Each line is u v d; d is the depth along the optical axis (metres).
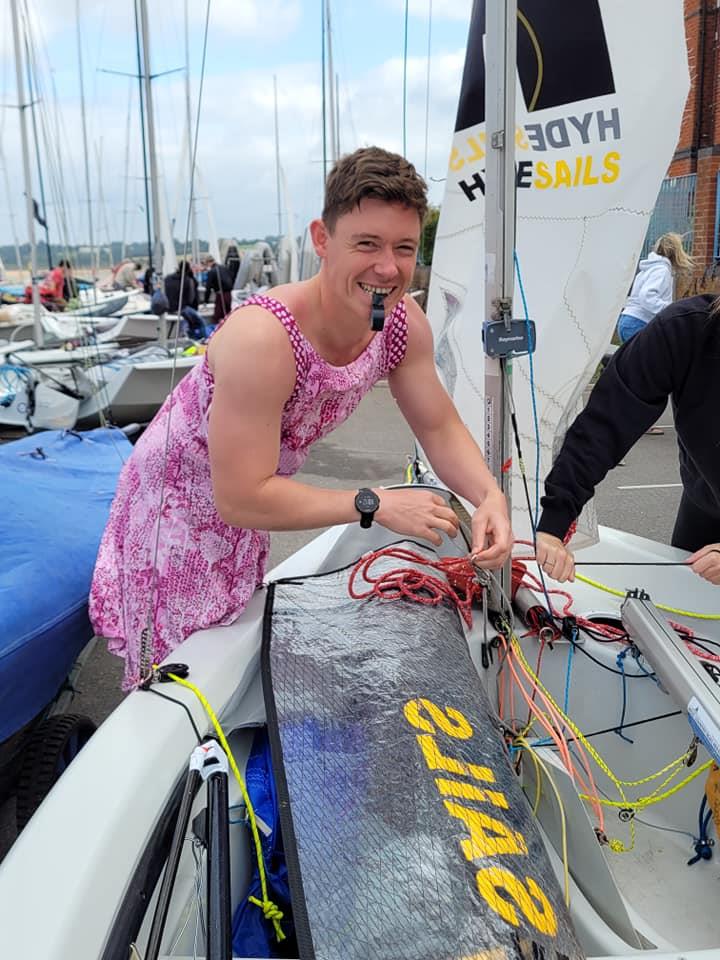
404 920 0.78
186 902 1.00
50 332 6.25
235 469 1.17
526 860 0.87
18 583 1.70
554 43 1.48
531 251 1.60
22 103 4.71
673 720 1.51
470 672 1.19
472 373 1.79
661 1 1.43
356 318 1.17
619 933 1.15
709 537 2.00
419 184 1.06
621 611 1.46
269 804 1.13
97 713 2.72
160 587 1.38
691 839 1.53
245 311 1.15
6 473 2.34
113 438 3.12
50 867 0.85
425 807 0.90
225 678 1.22
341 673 1.13
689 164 6.88
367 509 1.24
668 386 1.56
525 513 1.71
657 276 5.39
